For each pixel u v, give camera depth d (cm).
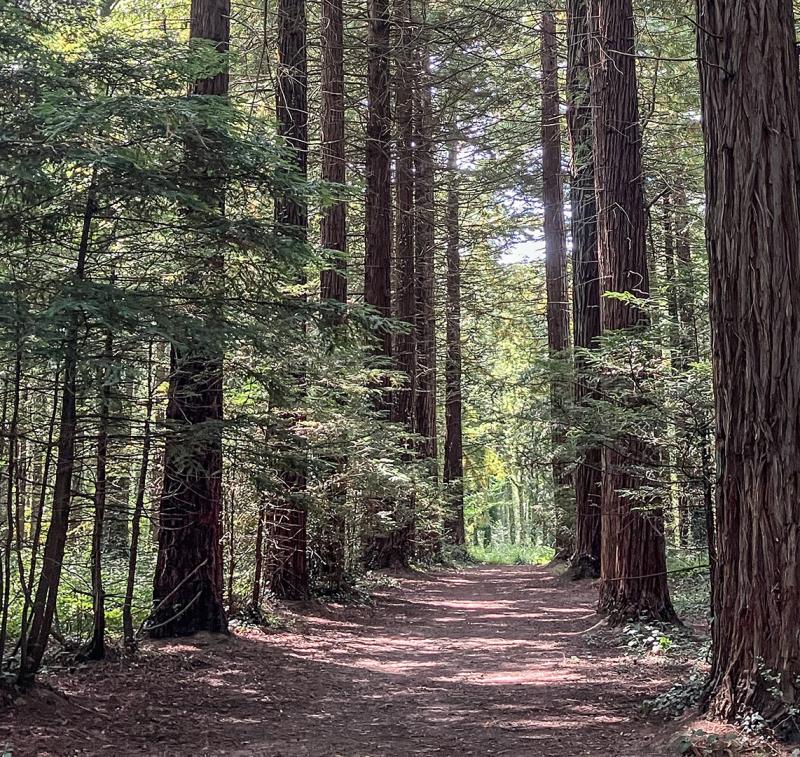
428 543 2064
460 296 2608
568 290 2148
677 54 1405
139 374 458
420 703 633
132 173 482
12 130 462
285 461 613
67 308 439
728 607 480
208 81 809
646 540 934
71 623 784
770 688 446
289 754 477
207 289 569
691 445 720
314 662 785
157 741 484
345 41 1588
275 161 513
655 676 702
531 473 1797
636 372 730
